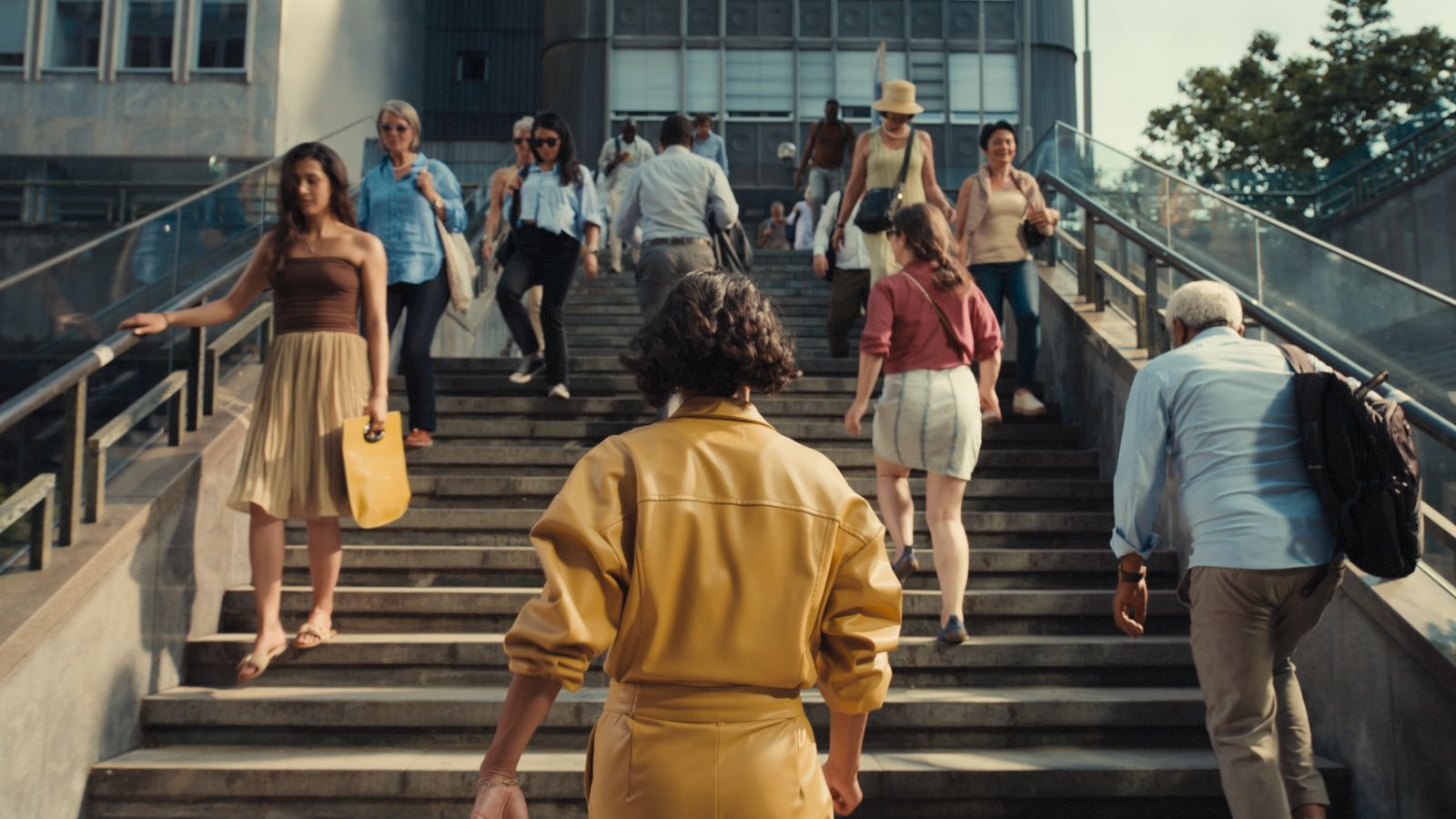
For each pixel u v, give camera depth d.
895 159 7.34
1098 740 4.21
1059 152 9.02
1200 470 3.34
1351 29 26.20
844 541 1.99
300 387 4.57
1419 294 4.76
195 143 21.53
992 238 7.00
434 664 4.53
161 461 4.71
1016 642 4.57
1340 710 4.06
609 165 12.77
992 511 5.97
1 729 3.41
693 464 1.97
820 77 26.25
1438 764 3.53
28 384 6.50
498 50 31.31
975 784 3.81
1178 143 28.38
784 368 2.10
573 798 3.78
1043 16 26.34
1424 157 15.55
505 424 6.66
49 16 21.78
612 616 1.89
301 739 4.18
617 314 11.23
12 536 3.81
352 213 4.82
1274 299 5.85
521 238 7.09
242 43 21.78
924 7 26.34
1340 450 3.17
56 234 15.83
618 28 26.47
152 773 3.82
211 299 5.94
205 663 4.57
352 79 25.34
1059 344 7.49
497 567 5.18
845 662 1.97
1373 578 3.93
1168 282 6.81
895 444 4.75
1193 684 4.55
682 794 1.82
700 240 6.63
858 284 8.11
